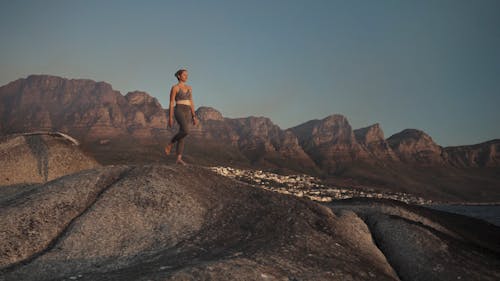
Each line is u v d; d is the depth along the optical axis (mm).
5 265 6352
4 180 12477
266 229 7969
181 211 8266
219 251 6695
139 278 5059
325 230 8500
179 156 11125
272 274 5664
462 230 12133
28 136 14578
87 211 7852
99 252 6820
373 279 6617
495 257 9242
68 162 14117
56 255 6605
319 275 6078
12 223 7238
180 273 5043
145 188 8703
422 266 8109
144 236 7430
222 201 9234
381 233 9633
